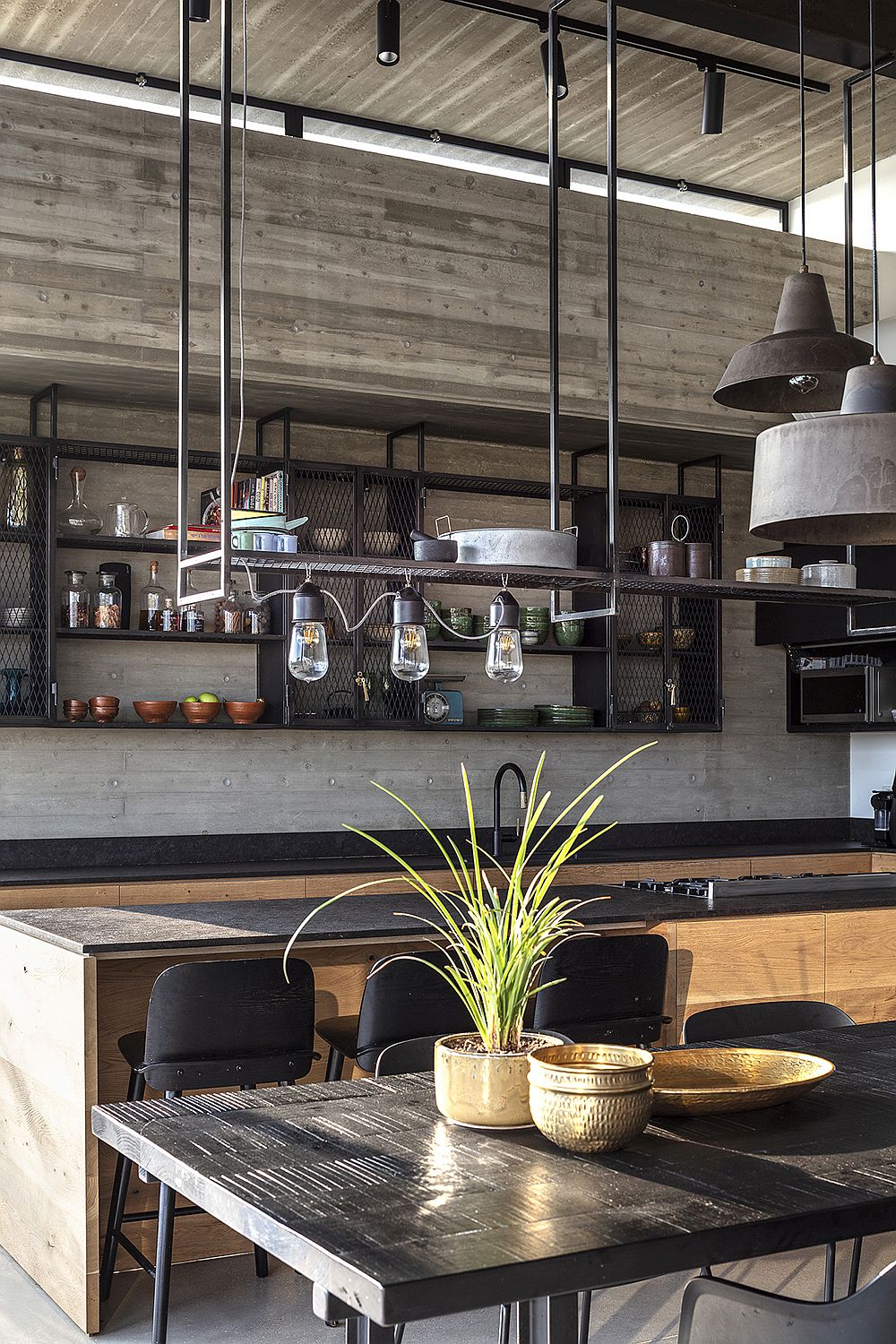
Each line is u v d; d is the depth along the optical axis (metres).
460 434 6.62
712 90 5.65
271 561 3.34
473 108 6.15
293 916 4.25
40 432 5.88
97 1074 3.67
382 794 6.70
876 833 7.56
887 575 6.80
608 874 6.47
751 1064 2.62
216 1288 3.90
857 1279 3.30
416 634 3.59
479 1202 1.89
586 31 5.38
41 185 4.96
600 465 7.22
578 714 6.93
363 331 5.51
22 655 5.77
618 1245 1.72
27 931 4.08
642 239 6.15
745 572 4.26
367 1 5.16
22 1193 4.14
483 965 2.33
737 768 7.70
